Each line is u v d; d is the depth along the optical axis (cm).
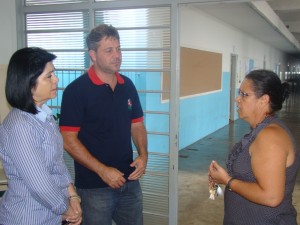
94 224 195
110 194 195
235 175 143
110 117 190
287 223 139
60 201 141
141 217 212
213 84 794
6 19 291
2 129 137
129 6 262
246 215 142
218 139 741
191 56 646
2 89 278
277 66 1831
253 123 145
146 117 297
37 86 137
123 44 270
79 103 185
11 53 296
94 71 191
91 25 275
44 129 141
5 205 142
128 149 201
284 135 131
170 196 271
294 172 136
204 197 400
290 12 944
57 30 289
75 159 186
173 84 258
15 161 133
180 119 625
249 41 1102
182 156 597
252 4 582
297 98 1922
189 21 622
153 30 260
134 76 277
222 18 773
